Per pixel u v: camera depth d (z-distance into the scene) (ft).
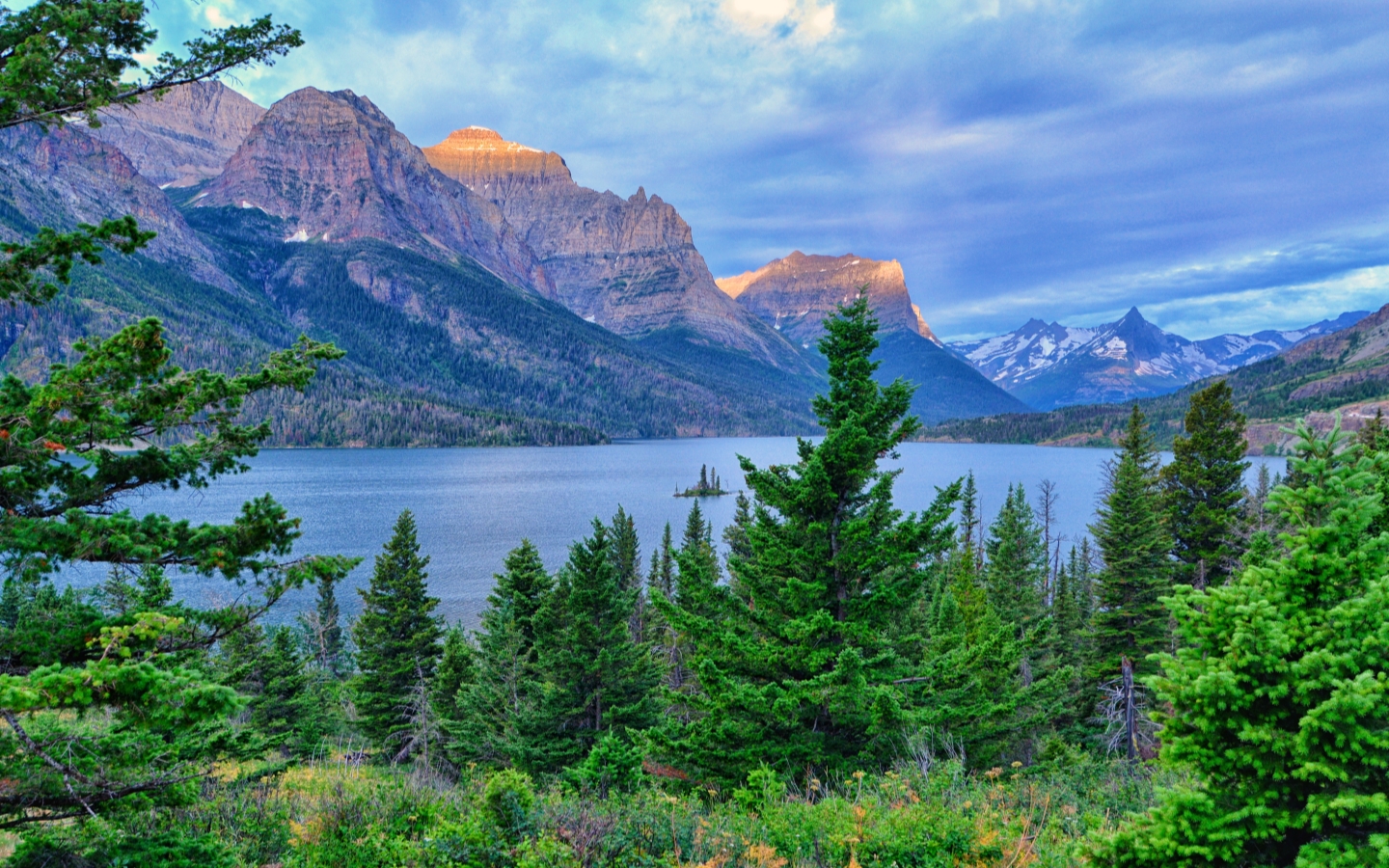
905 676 51.31
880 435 52.95
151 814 30.07
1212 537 92.43
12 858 21.83
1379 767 17.54
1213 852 18.53
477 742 88.02
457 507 474.49
